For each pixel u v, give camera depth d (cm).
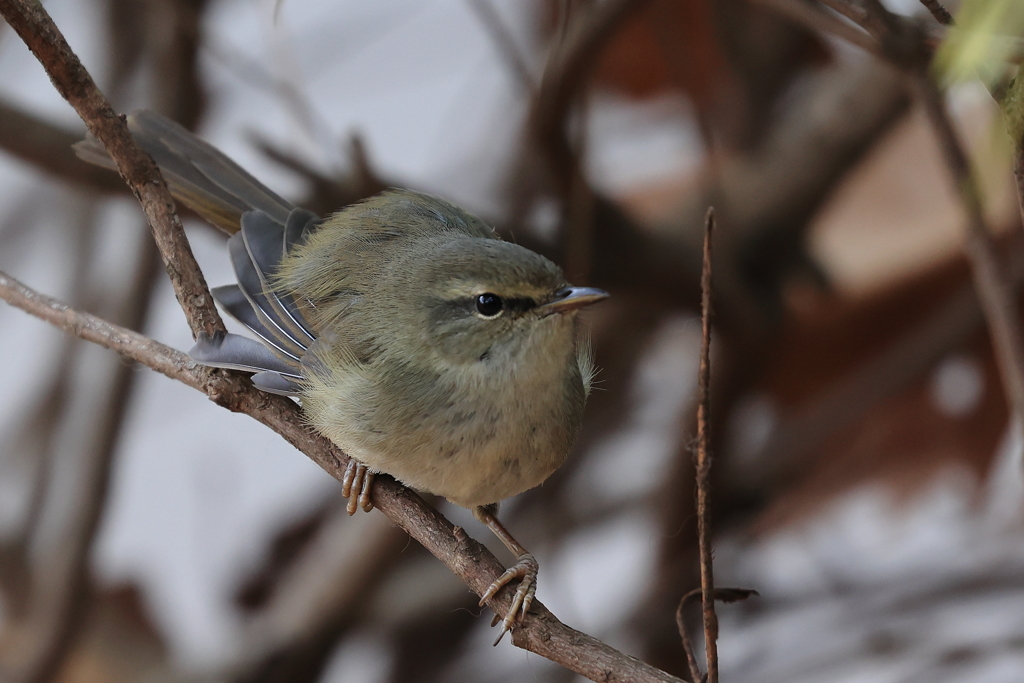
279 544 1140
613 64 1025
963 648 930
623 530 1145
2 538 1082
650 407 1152
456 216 747
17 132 806
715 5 970
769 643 1012
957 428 979
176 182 765
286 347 685
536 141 800
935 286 988
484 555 607
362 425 650
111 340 659
